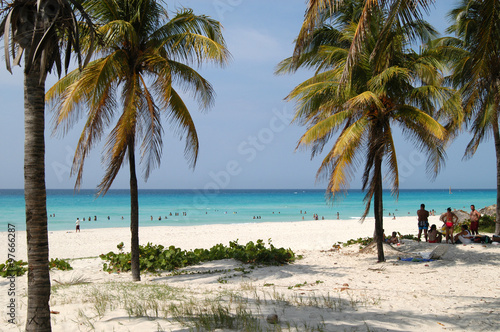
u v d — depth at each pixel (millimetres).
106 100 9969
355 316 5719
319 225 35531
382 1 6516
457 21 16422
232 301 6836
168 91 9555
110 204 82750
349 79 11477
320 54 13117
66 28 4703
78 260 14328
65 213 59281
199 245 22062
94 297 6965
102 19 10078
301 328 5004
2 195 127188
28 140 4230
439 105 11570
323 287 8953
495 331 5039
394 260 12836
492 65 6922
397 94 12117
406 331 4977
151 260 12234
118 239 25172
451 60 15695
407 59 12484
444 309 6234
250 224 38062
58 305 6406
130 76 10188
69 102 8625
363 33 6664
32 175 4246
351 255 14398
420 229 16797
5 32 4211
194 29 10664
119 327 4953
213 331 4727
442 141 11523
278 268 12078
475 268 10984
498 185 17016
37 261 4242
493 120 14578
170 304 6297
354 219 46312
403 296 7457
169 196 127625
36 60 4250
